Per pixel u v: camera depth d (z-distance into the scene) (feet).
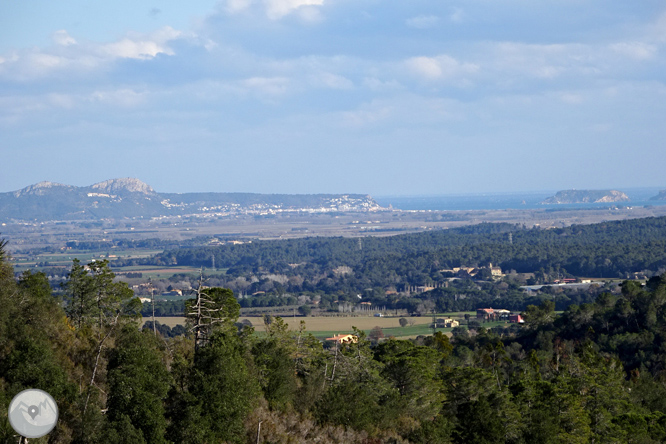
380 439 197.57
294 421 186.09
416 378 241.55
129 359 157.17
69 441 136.77
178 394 166.71
